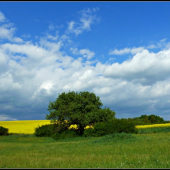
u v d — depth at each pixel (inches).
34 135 1615.4
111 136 904.3
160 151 482.0
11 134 1744.6
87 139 1161.4
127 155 452.4
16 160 433.4
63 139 1266.0
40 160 427.2
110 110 1518.2
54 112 1412.4
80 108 1450.5
